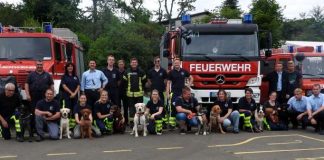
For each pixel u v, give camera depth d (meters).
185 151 10.76
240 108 14.14
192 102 13.74
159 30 49.38
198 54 14.92
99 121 13.18
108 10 55.09
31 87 13.23
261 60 16.42
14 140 12.52
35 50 14.90
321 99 14.02
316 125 13.88
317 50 18.30
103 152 10.68
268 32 15.64
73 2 53.53
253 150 10.85
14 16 44.78
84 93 14.00
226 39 15.13
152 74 14.59
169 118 14.27
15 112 12.49
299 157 10.06
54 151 10.84
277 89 15.42
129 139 12.55
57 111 12.70
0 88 13.91
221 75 14.87
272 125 14.30
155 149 11.02
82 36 43.44
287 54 17.61
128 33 41.97
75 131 12.86
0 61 14.62
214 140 12.29
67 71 13.89
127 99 14.48
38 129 12.44
